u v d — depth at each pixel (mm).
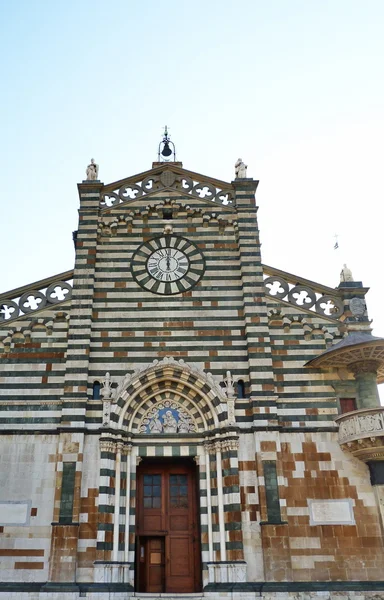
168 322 27531
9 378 26125
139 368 26359
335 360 26156
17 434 25078
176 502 26016
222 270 28906
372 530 23953
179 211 30219
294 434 25453
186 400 26641
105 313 27594
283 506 23859
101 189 30453
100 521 23438
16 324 27234
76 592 22250
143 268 28797
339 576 23219
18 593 22438
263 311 27484
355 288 28375
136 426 26031
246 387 26344
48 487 24266
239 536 23438
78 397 25312
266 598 22516
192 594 22938
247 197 30344
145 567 25203
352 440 24391
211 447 25453
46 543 23344
